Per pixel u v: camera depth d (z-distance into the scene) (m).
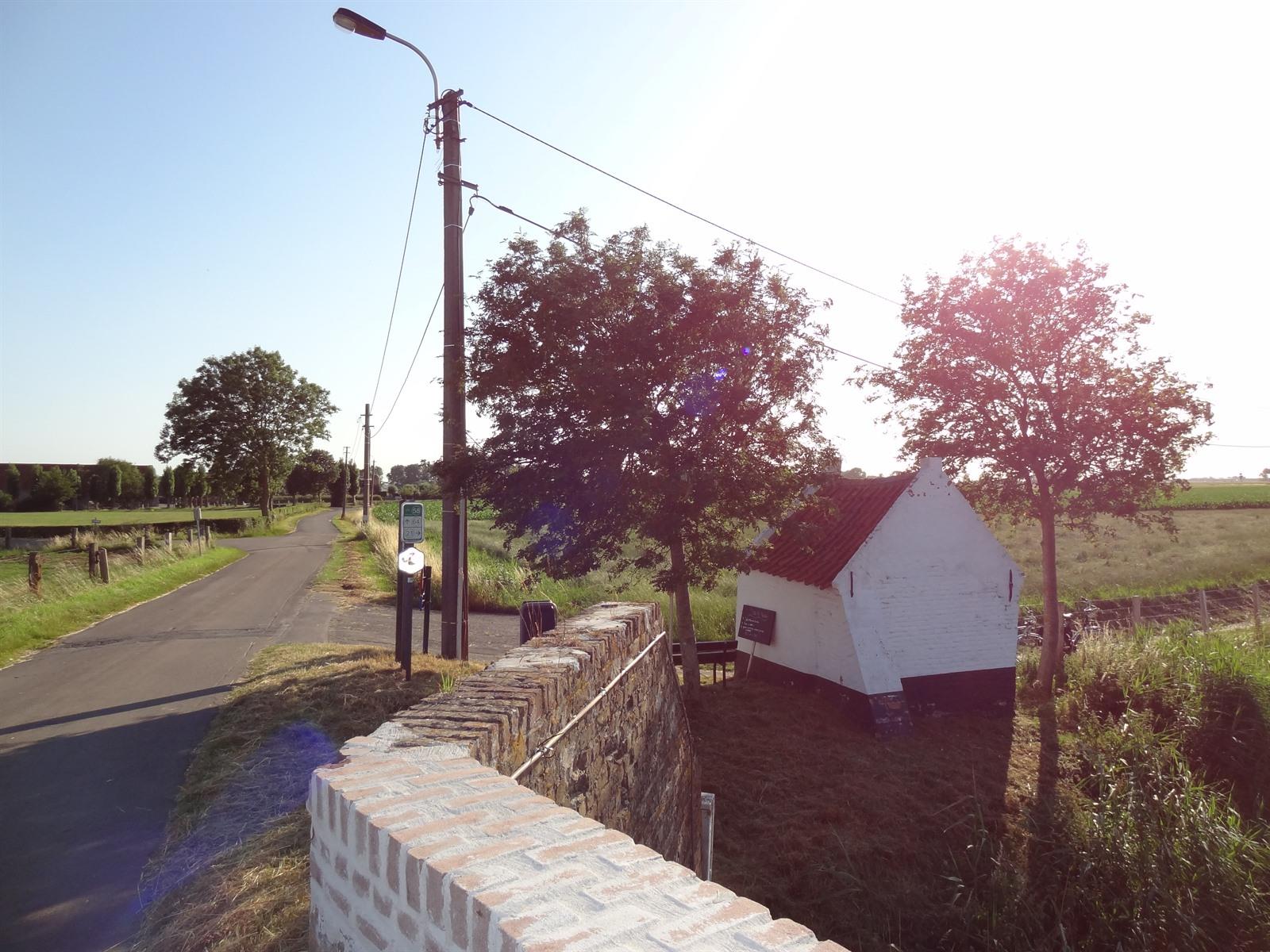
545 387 10.39
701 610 17.89
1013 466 14.09
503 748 3.40
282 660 10.93
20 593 15.40
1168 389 13.26
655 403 10.48
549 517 10.74
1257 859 7.82
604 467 9.83
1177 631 15.76
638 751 6.10
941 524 12.91
